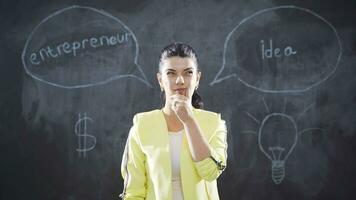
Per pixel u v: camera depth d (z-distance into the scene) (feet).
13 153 10.16
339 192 9.99
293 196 9.98
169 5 10.19
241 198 10.00
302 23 10.12
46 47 10.23
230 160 10.04
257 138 10.05
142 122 5.21
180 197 4.95
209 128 5.14
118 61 10.19
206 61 10.12
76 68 10.21
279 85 10.08
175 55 5.08
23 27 10.25
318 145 10.02
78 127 10.16
